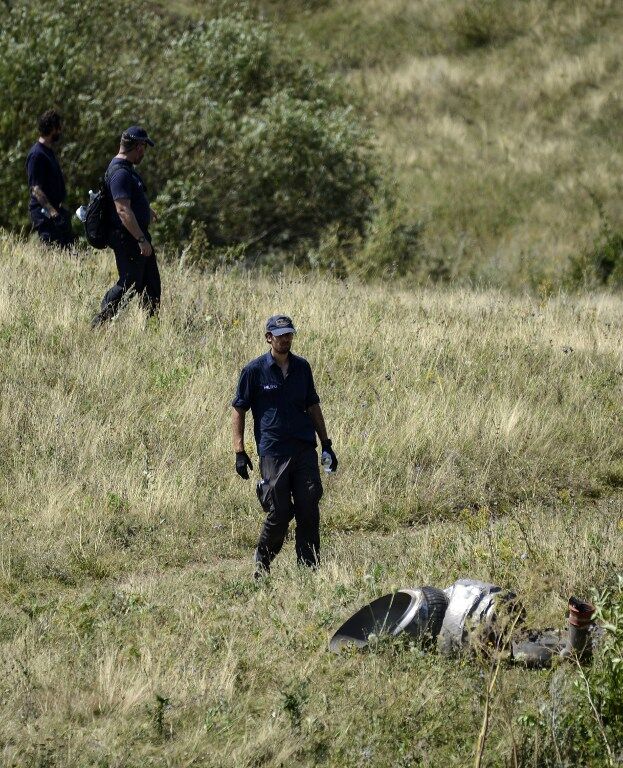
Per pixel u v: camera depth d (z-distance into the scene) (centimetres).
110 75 7769
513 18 13350
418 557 2684
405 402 3872
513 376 4344
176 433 3497
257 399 2655
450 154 11375
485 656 2006
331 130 8869
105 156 7481
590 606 2002
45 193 4928
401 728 1817
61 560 2666
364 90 12350
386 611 2183
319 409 2684
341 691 1945
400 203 8988
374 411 3825
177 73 8388
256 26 9650
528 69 12631
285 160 8162
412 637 2102
